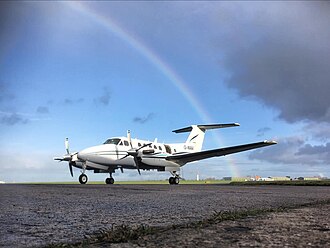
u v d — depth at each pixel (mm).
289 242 2617
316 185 20656
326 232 3039
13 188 12898
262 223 3557
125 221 3793
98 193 9125
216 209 5027
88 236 2928
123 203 5984
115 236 2768
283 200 6793
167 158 28281
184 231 3096
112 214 4410
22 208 5113
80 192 9656
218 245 2521
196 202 6254
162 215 4324
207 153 27562
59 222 3715
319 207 5234
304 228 3250
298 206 5430
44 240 2785
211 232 3043
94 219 3957
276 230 3145
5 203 5910
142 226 3176
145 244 2572
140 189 12219
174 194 8797
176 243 2596
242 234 2949
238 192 10055
